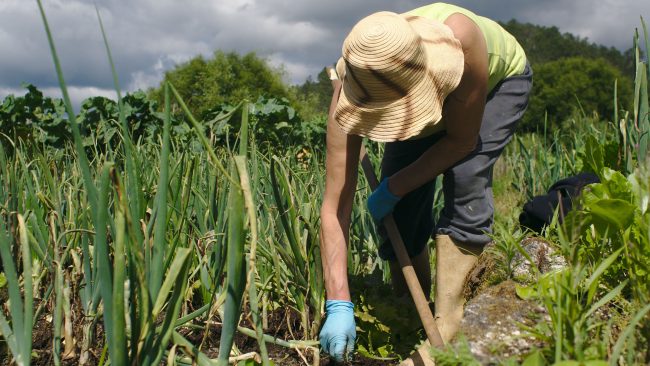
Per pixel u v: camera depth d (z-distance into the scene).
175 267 1.55
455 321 2.38
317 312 2.53
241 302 1.72
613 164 3.11
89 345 2.10
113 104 6.54
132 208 1.55
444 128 2.62
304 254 2.62
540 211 2.88
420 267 3.03
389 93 2.00
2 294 2.48
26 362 1.53
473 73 2.16
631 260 1.81
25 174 2.43
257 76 38.19
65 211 2.84
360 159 2.60
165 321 1.59
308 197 3.02
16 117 6.35
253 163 2.93
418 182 2.36
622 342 1.40
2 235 1.56
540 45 116.19
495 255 2.29
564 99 50.50
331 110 2.39
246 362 2.02
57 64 1.37
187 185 2.37
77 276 2.17
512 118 2.55
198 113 34.16
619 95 50.50
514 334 1.73
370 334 2.52
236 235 1.59
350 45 1.98
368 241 3.36
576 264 1.62
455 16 2.21
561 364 1.31
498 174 8.50
